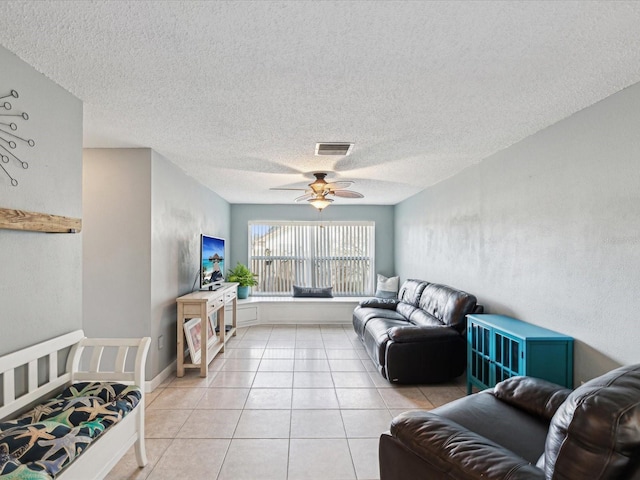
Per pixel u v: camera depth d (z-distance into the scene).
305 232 8.06
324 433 2.88
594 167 2.52
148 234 3.63
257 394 3.65
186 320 4.37
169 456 2.54
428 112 2.72
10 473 1.44
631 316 2.23
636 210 2.21
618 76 2.15
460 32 1.72
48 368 2.20
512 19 1.62
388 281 7.52
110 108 2.64
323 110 2.69
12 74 1.92
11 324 1.93
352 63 2.01
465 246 4.50
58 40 1.79
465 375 4.34
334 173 4.84
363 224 8.08
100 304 3.61
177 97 2.46
